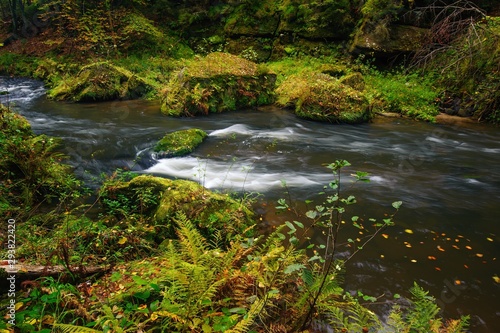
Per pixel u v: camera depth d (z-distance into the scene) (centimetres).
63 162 714
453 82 1270
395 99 1259
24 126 696
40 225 458
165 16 1959
